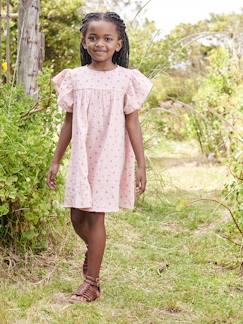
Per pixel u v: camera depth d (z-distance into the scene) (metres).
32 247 4.19
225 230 4.94
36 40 5.24
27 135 4.11
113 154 3.46
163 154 10.31
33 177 3.89
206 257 4.54
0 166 3.71
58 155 3.67
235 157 4.92
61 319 3.28
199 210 6.08
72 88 3.53
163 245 4.93
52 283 3.80
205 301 3.68
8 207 3.87
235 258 4.46
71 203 3.46
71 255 4.38
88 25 3.49
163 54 8.27
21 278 3.86
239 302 3.67
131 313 3.44
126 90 3.52
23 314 3.34
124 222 5.55
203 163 9.29
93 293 3.58
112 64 3.58
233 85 9.00
